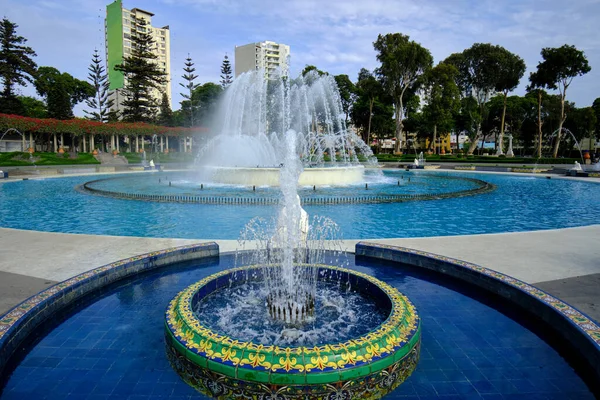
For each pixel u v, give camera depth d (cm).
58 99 4662
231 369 320
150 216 1222
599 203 1517
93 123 4272
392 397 333
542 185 2172
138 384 349
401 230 1032
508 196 1703
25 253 731
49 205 1452
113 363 384
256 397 318
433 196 1589
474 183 2197
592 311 467
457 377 362
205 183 2103
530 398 333
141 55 5094
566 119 5238
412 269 671
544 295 482
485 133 6159
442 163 3950
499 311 507
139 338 433
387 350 343
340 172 2072
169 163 3975
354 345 340
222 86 5297
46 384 350
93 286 556
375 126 5403
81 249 761
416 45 4156
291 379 311
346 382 316
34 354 401
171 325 396
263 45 7600
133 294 561
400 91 4616
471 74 4703
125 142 5475
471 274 585
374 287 530
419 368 377
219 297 543
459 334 445
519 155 6606
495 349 413
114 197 1627
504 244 790
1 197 1667
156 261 662
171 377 360
